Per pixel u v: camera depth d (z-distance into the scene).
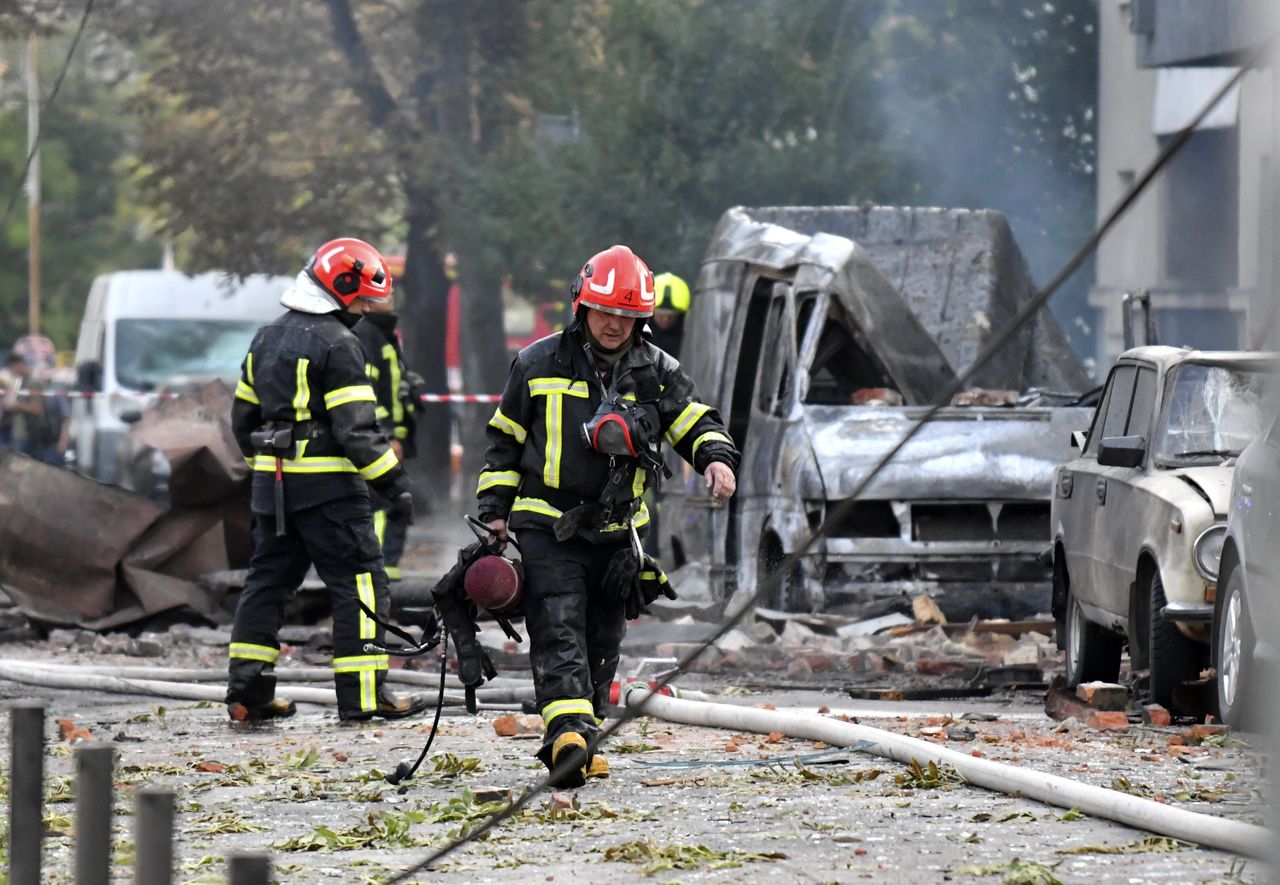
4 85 80.62
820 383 27.00
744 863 10.03
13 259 118.75
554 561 12.82
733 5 45.56
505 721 16.25
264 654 17.48
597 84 46.03
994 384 27.48
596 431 12.56
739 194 44.03
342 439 17.11
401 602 24.17
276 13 53.50
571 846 10.74
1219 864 9.86
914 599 23.33
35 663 21.31
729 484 12.95
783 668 21.47
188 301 50.56
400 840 11.10
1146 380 18.94
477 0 51.09
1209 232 38.91
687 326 29.88
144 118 57.56
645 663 20.30
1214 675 16.55
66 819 11.90
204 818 12.06
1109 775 13.05
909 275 28.55
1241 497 15.14
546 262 46.34
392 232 62.09
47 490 25.36
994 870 9.65
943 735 15.20
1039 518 23.91
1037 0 48.50
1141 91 42.62
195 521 25.91
